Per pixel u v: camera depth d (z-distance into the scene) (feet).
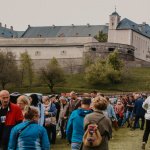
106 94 141.18
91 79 279.49
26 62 328.90
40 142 25.49
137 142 50.37
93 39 384.47
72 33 498.69
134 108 65.41
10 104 31.89
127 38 418.10
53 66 284.82
